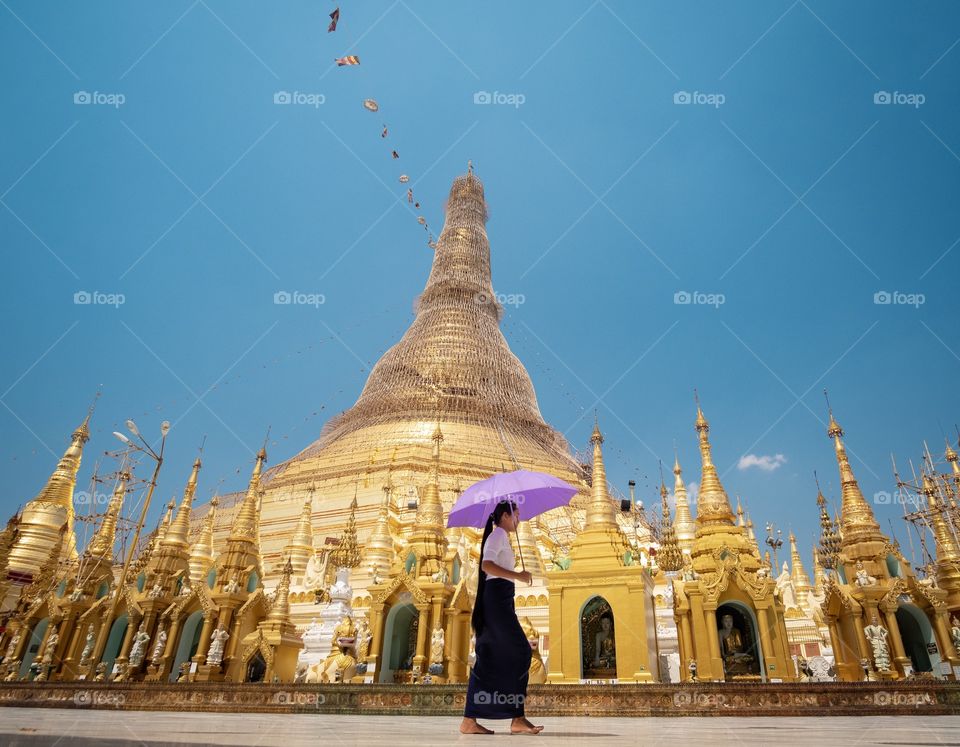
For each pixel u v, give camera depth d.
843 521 27.39
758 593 23.41
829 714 13.24
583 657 24.08
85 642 29.83
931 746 6.26
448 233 86.25
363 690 15.52
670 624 28.11
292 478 57.81
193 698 16.45
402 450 55.22
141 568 32.44
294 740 6.41
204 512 57.44
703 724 10.50
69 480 47.59
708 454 28.78
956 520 43.88
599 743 6.21
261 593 28.31
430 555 28.34
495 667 7.07
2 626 33.16
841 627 25.31
